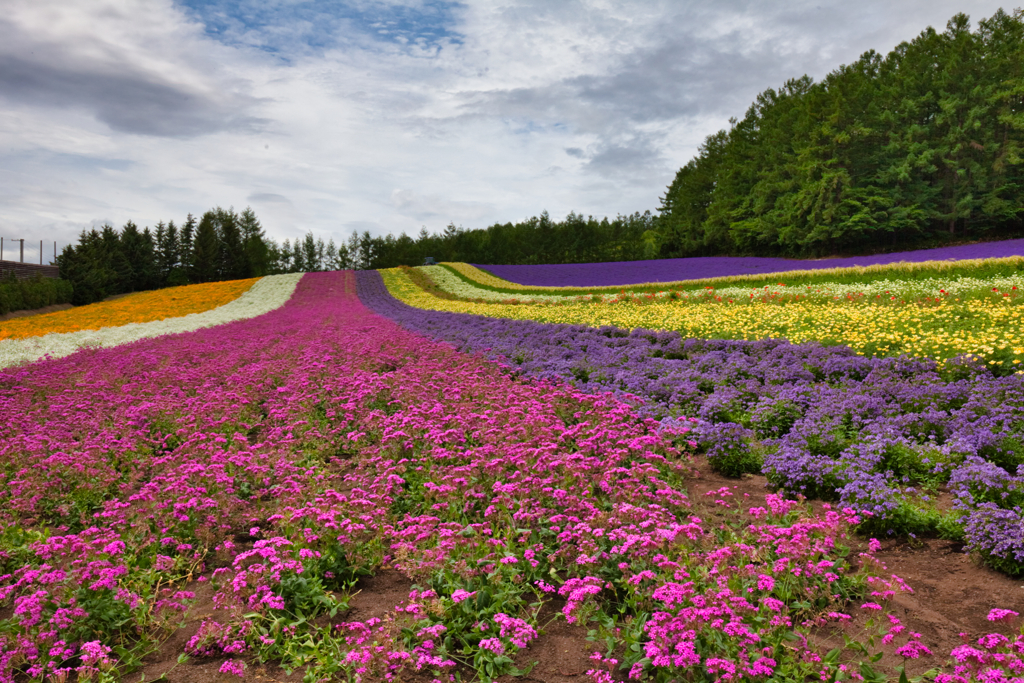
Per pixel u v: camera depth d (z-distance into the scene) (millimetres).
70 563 4723
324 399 11422
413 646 4176
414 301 44438
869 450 7145
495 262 114750
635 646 3947
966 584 4910
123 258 79688
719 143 94938
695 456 8336
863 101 67750
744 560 4789
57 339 21547
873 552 5512
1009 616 4340
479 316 27234
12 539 5836
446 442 7836
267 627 4438
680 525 5160
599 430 7875
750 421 8953
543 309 28453
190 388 13375
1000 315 13680
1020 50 59969
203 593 5133
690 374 11648
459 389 10836
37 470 7242
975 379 9781
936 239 62375
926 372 10477
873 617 4445
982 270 24484
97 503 7004
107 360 16922
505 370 14000
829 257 63000
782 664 3779
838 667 3742
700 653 3803
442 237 122188
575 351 15312
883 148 63594
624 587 4684
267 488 7340
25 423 9750
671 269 55125
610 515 5535
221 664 4160
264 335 24000
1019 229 59156
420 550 5164
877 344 12867
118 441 8586
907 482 6855
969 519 5359
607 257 110000
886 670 3818
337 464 8797
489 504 6305
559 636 4375
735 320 18609
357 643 4129
